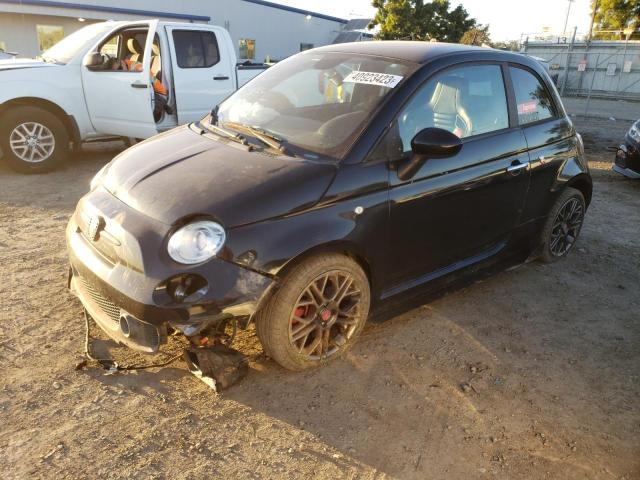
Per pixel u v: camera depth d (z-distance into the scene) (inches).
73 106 276.8
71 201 228.4
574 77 1144.8
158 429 99.2
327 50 153.3
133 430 98.5
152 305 95.5
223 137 129.6
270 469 92.6
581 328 146.4
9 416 99.5
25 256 168.2
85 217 113.0
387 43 150.0
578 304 159.8
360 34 1198.3
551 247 182.5
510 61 155.6
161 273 96.3
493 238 152.2
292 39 1121.4
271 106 138.6
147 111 265.3
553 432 106.4
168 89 291.4
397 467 95.2
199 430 99.7
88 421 99.8
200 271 96.7
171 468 91.0
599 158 385.7
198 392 109.5
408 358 126.3
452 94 135.9
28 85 260.1
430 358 127.0
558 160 166.2
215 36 307.1
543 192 163.9
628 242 213.9
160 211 101.7
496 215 148.8
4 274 154.6
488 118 145.4
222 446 96.6
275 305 106.0
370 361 123.8
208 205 100.7
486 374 122.9
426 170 125.3
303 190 106.6
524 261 171.2
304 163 112.8
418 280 136.5
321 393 111.8
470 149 136.9
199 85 300.7
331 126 122.6
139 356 119.3
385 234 119.7
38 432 96.3
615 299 164.6
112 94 273.3
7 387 107.1
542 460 99.2
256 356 121.5
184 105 296.8
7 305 137.6
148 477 88.8
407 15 1348.4
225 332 120.0
